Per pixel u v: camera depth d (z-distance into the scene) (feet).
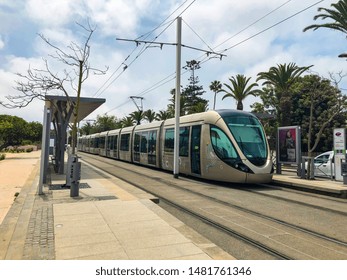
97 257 14.32
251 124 44.78
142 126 77.05
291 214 26.23
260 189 40.75
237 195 35.29
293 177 50.39
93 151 143.33
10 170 61.93
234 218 24.53
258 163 41.65
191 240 16.89
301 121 122.21
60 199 28.09
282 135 54.95
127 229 18.69
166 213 22.84
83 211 23.21
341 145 45.60
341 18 65.41
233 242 18.72
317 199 33.96
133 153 80.79
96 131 270.46
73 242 16.35
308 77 125.90
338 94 70.33
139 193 31.81
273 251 17.10
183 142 53.01
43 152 31.37
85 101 46.57
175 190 38.14
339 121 112.68
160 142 64.44
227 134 43.04
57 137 54.65
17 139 148.36
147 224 19.79
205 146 46.24
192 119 51.34
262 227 22.06
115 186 36.47
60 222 20.17
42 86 37.11
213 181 47.70
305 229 21.58
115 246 15.78
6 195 32.91
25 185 38.47
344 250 17.43
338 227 22.26
